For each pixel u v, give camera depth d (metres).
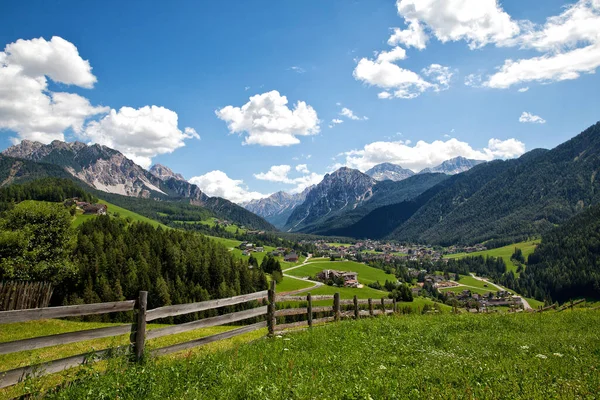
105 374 8.73
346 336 14.84
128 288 101.50
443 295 166.38
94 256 105.44
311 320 18.59
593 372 9.35
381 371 9.55
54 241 59.00
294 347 12.70
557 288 179.12
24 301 30.17
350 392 7.78
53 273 57.97
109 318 47.88
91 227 130.75
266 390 7.94
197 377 8.81
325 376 9.06
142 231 140.00
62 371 8.51
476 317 22.69
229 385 8.30
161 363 9.80
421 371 9.56
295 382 8.43
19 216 57.03
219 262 125.12
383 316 24.45
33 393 7.56
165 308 10.78
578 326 19.44
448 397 7.57
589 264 189.75
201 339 12.18
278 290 139.00
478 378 8.95
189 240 143.12
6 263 50.50
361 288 155.62
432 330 16.75
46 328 25.66
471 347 13.01
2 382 7.49
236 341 14.23
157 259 115.31
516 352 12.11
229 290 115.81
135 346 9.98
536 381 8.60
